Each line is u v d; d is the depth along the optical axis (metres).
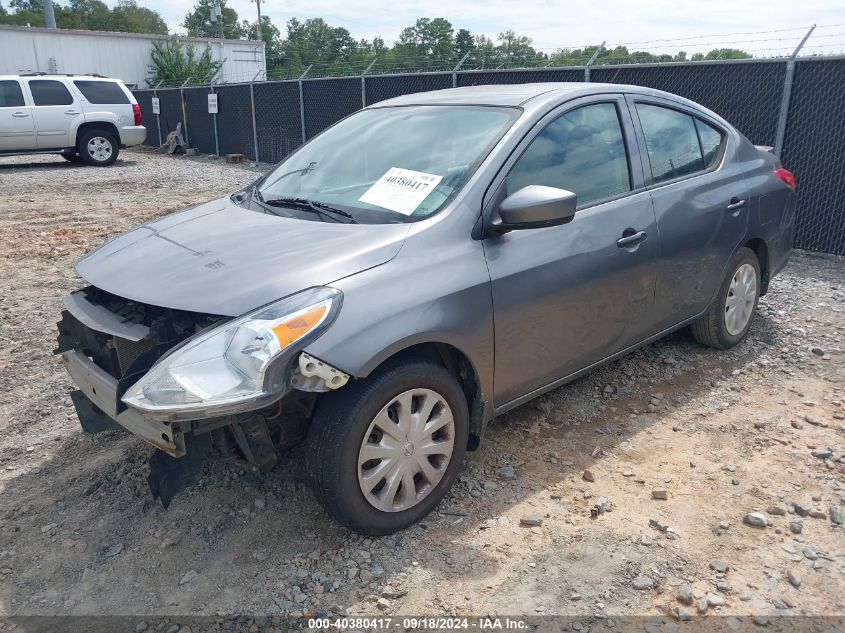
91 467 3.53
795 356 4.74
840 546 2.83
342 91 14.57
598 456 3.54
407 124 3.75
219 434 2.76
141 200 11.88
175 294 2.69
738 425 3.82
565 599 2.58
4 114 15.59
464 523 3.02
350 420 2.66
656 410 4.01
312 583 2.68
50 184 13.82
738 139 4.75
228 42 32.62
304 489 3.28
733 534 2.92
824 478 3.30
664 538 2.90
